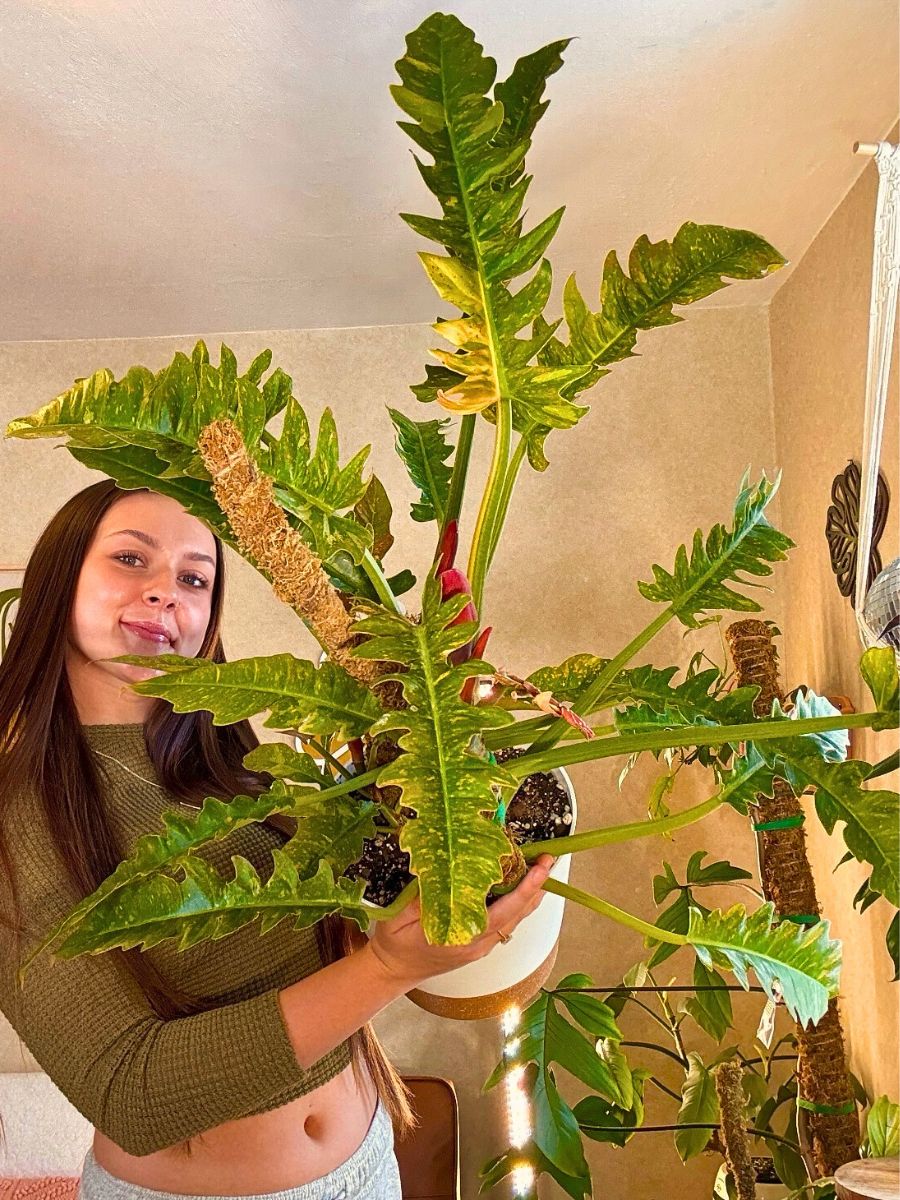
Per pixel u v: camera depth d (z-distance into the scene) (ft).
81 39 4.63
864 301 5.79
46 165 5.63
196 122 5.25
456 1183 7.12
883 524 5.40
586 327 2.58
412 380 8.20
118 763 3.82
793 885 5.27
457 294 2.31
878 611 3.12
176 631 3.89
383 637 2.17
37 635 3.75
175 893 2.12
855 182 5.96
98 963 3.00
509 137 2.47
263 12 4.44
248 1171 3.53
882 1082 5.68
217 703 2.19
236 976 3.56
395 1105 4.22
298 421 2.44
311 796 2.33
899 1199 3.41
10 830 3.38
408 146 5.50
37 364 8.36
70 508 3.88
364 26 4.55
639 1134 7.66
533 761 2.46
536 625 7.99
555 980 7.79
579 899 2.56
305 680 2.26
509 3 4.44
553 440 8.11
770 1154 7.00
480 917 1.86
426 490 3.11
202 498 2.50
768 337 7.98
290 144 5.45
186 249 6.71
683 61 4.85
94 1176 3.77
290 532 2.26
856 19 4.58
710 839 7.77
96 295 7.45
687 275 2.45
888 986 5.54
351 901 2.27
